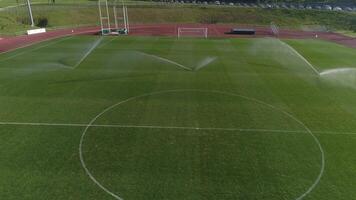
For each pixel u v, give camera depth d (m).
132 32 43.88
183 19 56.34
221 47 32.22
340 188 10.52
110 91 18.88
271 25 50.84
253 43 34.78
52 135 13.67
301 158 12.21
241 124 14.86
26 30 41.81
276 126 14.72
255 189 10.50
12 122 14.79
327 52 30.39
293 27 51.50
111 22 52.59
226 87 19.89
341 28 50.09
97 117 15.41
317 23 53.62
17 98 17.67
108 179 10.88
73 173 11.15
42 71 22.84
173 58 27.05
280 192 10.37
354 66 25.23
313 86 20.31
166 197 10.09
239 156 12.31
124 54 28.25
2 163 11.66
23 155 12.16
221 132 14.11
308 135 13.93
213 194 10.26
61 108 16.39
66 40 35.47
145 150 12.64
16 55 27.88
